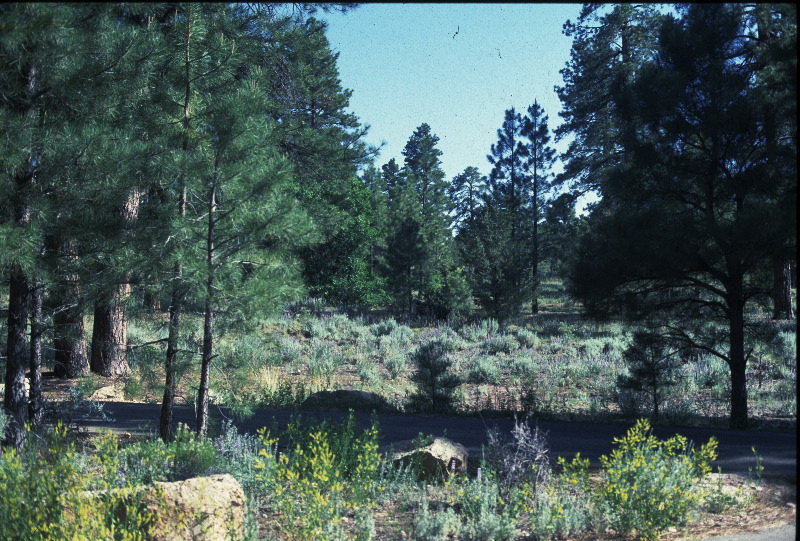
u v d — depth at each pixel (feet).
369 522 18.61
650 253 39.11
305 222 29.04
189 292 29.07
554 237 150.30
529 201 148.15
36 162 29.68
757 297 43.21
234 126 29.04
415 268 133.08
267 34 61.41
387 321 107.65
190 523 16.89
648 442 21.79
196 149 30.78
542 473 21.61
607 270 41.01
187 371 31.48
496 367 70.18
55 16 25.93
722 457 29.25
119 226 29.66
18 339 30.71
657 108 42.34
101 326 59.57
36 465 17.54
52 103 30.96
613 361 72.90
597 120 117.80
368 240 138.00
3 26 24.23
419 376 49.47
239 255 29.43
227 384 30.68
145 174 29.53
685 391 56.49
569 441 34.17
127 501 16.81
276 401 48.88
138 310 30.09
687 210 43.68
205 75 31.19
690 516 19.80
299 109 75.77
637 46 111.75
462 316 116.37
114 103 31.12
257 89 30.53
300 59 68.33
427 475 25.64
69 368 58.95
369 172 199.11
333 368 70.44
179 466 22.31
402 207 209.67
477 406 48.67
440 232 230.68
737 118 40.04
